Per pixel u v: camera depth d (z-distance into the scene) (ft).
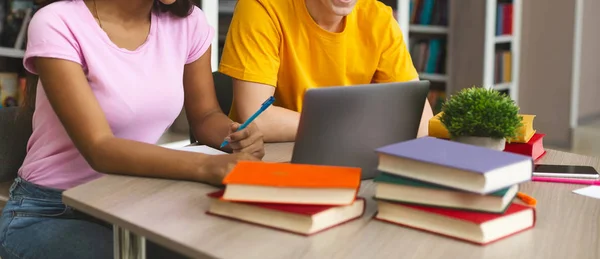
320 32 6.63
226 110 7.09
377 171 4.41
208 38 6.36
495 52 16.72
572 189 4.69
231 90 7.11
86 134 5.02
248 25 6.56
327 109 4.42
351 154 4.69
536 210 4.23
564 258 3.49
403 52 7.03
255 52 6.51
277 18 6.59
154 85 5.83
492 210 3.72
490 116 4.73
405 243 3.66
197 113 6.38
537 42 17.24
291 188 3.84
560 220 4.05
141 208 4.15
